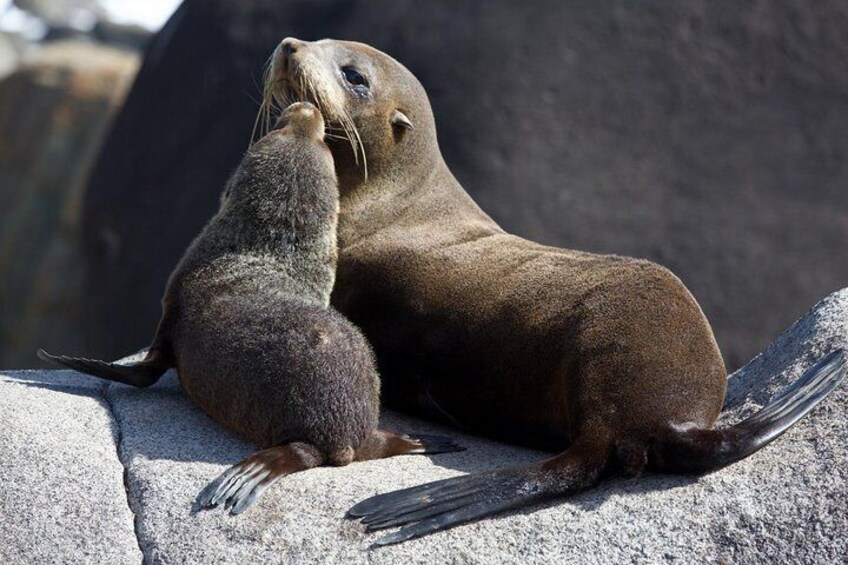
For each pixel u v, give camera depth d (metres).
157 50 62.78
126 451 23.20
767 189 56.66
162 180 57.78
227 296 24.83
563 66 57.22
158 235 56.84
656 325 23.97
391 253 28.89
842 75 59.41
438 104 55.94
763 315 53.69
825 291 54.25
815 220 55.53
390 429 27.09
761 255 54.66
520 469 22.22
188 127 58.38
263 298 24.45
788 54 59.44
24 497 21.47
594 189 54.72
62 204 80.19
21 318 77.19
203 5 60.62
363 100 29.83
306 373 22.69
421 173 30.69
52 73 84.88
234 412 23.48
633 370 23.33
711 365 23.70
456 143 55.06
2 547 20.73
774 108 58.28
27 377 27.53
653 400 22.94
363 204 30.00
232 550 20.75
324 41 30.64
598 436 22.80
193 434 24.09
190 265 25.95
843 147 57.72
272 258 25.78
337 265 29.19
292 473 22.20
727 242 54.88
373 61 30.47
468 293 27.23
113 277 58.78
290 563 20.59
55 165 81.31
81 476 22.11
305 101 29.09
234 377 23.31
